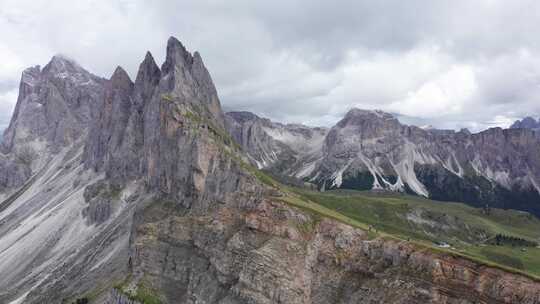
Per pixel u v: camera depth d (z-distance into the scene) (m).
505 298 130.38
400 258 156.50
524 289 128.75
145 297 185.38
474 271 139.62
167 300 187.50
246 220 189.25
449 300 137.75
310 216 185.62
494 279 134.75
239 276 174.88
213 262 187.38
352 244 171.25
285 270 168.75
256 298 165.75
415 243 158.75
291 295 164.12
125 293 190.12
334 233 176.75
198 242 198.75
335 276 166.38
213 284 182.38
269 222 184.50
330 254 172.38
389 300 148.38
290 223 182.00
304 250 174.12
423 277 146.50
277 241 177.12
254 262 173.25
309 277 169.75
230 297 173.12
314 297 165.75
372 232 174.50
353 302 156.75
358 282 160.88
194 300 181.62
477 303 133.12
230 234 192.25
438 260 146.75
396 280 151.50
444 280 142.25
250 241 182.88
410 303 143.62
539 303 125.06
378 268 159.88
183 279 192.88
